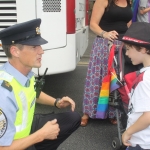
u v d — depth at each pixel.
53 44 3.02
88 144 2.76
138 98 1.68
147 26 1.72
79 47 3.71
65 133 2.19
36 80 2.17
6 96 1.53
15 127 1.61
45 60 3.03
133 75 2.20
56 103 2.25
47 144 2.15
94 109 2.95
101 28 2.79
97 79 2.87
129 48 1.79
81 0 3.90
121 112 2.54
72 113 2.23
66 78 5.09
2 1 2.86
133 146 1.81
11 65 1.70
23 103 1.67
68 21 3.04
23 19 2.89
